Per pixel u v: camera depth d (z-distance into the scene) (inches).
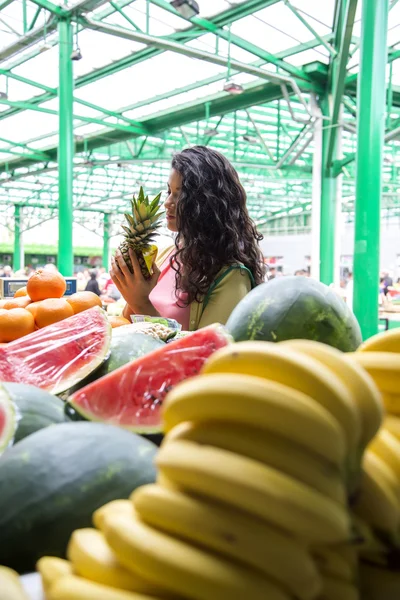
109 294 332.2
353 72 402.6
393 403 29.3
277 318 48.4
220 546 21.7
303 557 21.7
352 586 24.3
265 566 21.4
